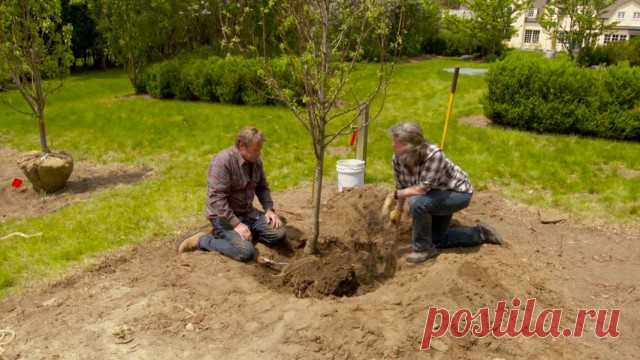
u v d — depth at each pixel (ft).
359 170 21.81
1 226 20.83
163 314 13.26
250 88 44.50
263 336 12.29
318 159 15.57
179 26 56.39
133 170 28.76
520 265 16.06
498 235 17.17
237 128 36.52
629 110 29.94
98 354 12.00
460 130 33.40
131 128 38.01
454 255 15.65
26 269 16.65
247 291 14.10
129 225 20.03
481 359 11.64
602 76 30.45
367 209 19.34
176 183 25.39
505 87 33.14
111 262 16.84
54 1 25.00
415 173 15.30
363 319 12.53
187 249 16.90
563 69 31.42
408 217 18.19
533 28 150.92
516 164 26.50
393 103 43.24
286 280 15.23
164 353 11.93
